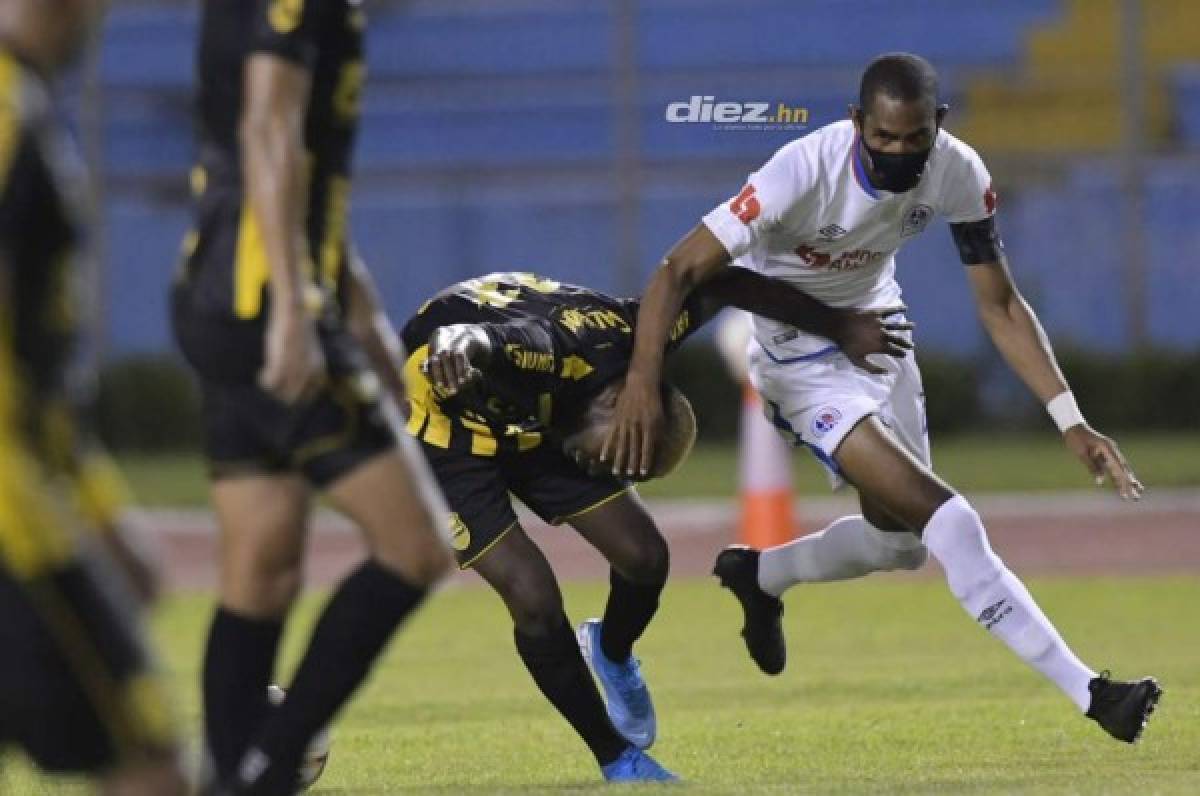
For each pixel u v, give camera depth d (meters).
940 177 26.70
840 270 27.62
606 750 25.19
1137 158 99.44
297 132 16.88
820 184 26.27
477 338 23.75
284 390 16.67
